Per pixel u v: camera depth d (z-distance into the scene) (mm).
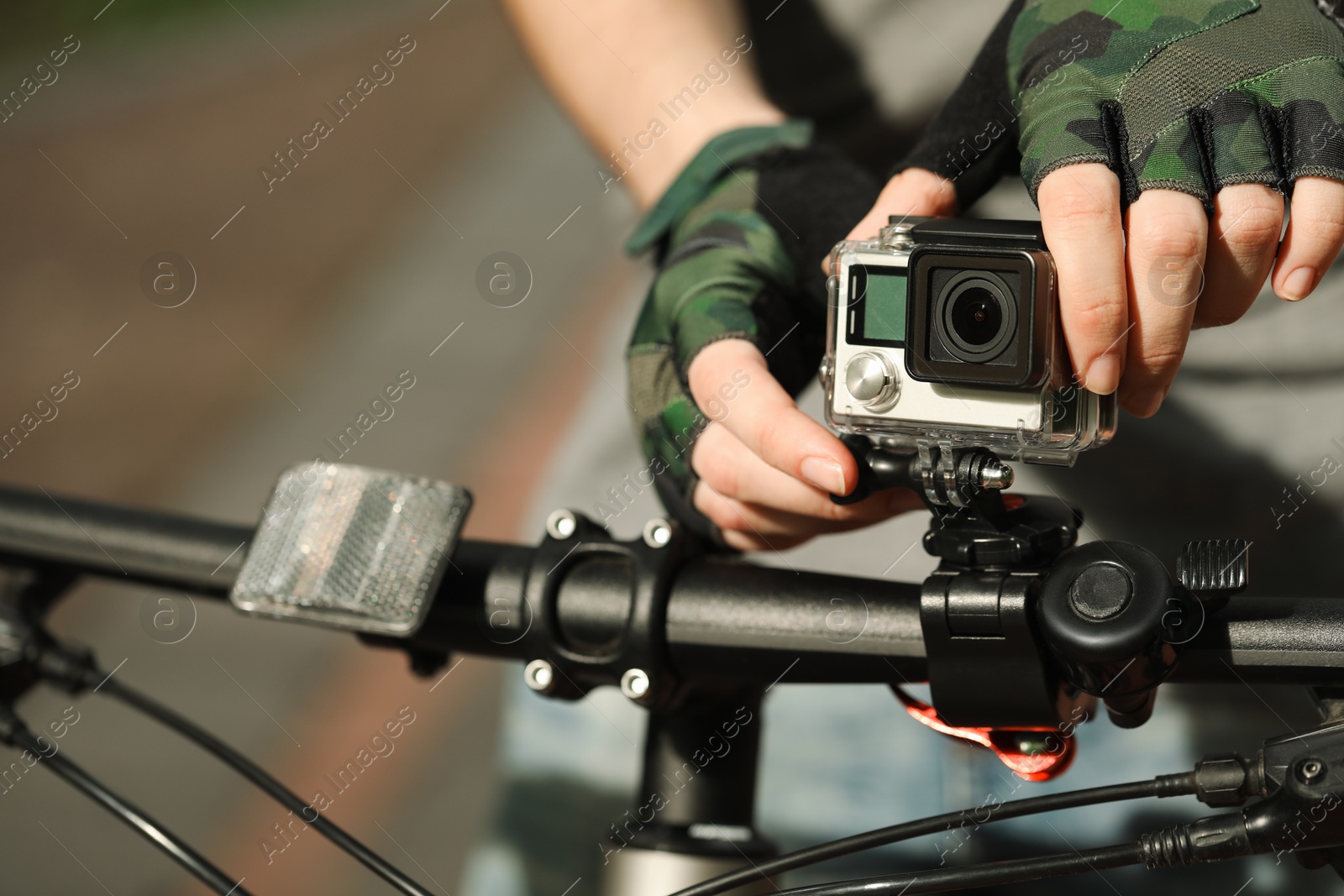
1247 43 722
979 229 728
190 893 2539
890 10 1589
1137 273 702
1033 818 1262
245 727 3186
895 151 1636
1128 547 692
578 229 8352
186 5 14797
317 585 897
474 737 3115
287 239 8359
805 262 1107
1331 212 695
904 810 1291
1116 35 750
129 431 5438
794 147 1223
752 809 933
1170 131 704
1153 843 699
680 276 1048
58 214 8398
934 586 723
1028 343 690
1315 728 712
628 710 1424
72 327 6574
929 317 709
